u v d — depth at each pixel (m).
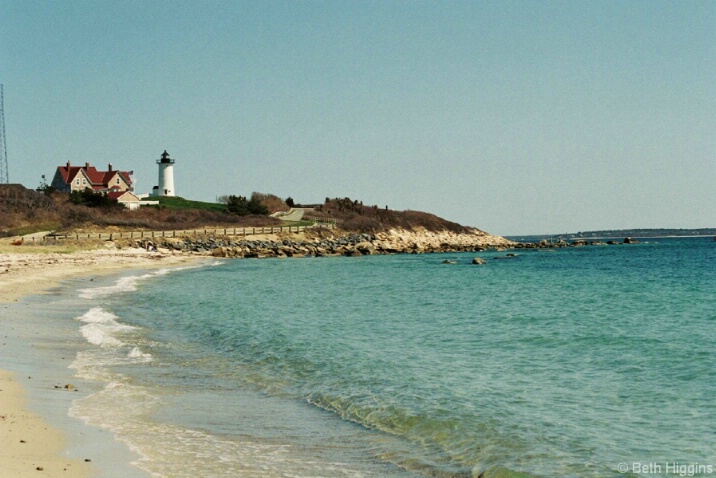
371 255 110.50
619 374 17.45
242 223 114.31
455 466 10.64
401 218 145.75
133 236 89.00
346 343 22.47
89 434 11.19
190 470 9.77
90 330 23.72
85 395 14.23
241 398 14.94
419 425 12.89
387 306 34.97
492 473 10.33
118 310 31.22
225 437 11.80
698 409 13.88
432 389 15.73
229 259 88.31
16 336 21.53
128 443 10.88
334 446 11.59
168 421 12.62
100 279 49.09
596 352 20.78
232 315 30.34
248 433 12.18
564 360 19.52
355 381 16.64
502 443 11.77
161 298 37.78
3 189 96.56
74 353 19.41
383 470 10.40
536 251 129.88
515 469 10.49
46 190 111.00
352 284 51.06
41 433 10.93
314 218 130.12
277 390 15.81
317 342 22.59
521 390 15.66
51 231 88.88
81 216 98.88
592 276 59.34
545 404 14.38
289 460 10.69
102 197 109.69
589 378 16.97
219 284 49.66
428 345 22.23
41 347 19.94
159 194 138.88
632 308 33.59
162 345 21.80
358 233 125.00
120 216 103.75
